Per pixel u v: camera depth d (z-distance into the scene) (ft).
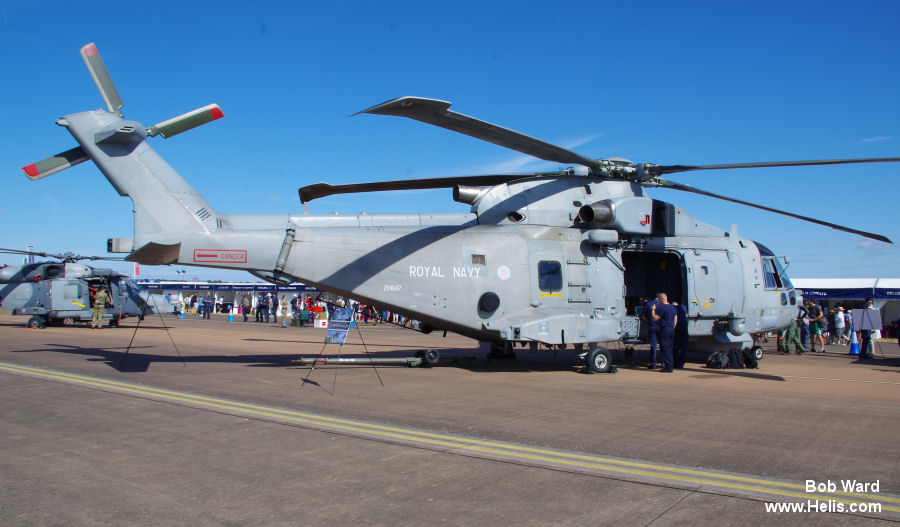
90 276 85.87
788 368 42.91
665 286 45.62
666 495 13.97
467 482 14.82
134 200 32.89
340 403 25.35
